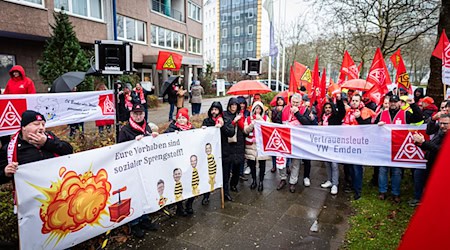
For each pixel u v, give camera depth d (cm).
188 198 472
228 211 494
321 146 543
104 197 359
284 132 561
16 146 304
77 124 848
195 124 853
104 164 357
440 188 90
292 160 578
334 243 395
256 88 669
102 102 817
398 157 495
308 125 557
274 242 398
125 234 416
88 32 1695
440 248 89
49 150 322
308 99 754
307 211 493
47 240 310
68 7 1570
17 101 635
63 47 1248
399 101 528
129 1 2102
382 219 453
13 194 332
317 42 2191
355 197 542
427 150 427
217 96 2992
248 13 6781
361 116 564
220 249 382
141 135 400
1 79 1370
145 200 407
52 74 1223
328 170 604
